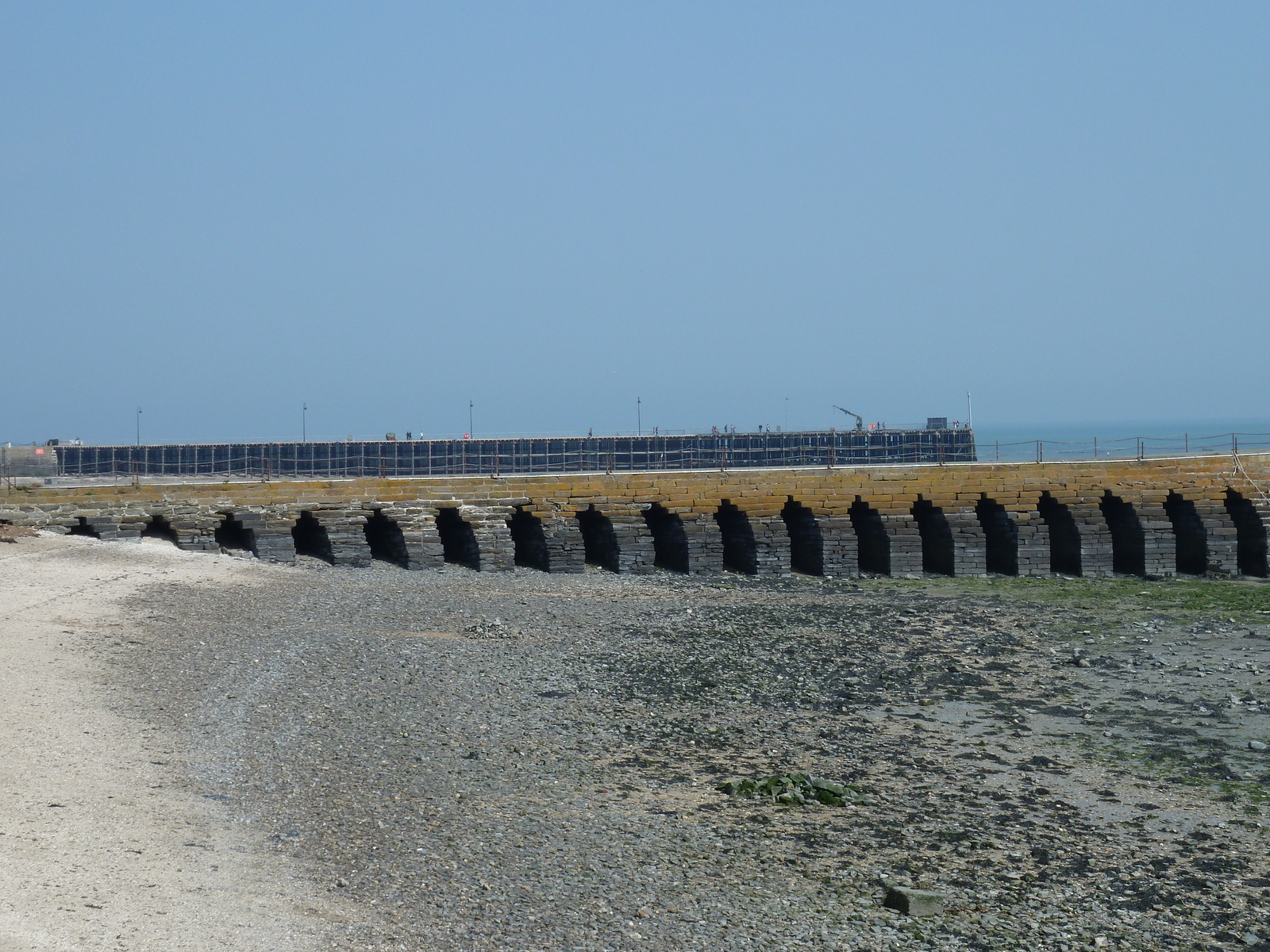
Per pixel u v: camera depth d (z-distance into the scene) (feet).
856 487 196.13
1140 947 59.98
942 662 129.80
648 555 190.08
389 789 75.41
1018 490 199.93
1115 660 132.87
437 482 183.52
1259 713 109.91
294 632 123.13
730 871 66.33
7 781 67.41
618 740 94.22
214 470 281.13
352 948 50.93
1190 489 203.72
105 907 51.31
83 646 105.70
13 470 262.67
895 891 63.31
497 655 122.01
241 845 62.54
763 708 108.37
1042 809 81.61
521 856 65.57
